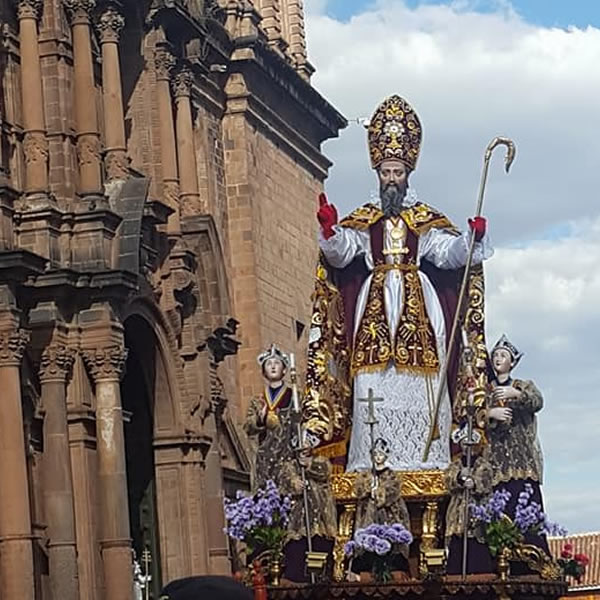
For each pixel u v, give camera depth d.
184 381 34.56
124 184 31.81
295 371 21.06
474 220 19.91
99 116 32.62
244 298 42.69
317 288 20.25
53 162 30.97
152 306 33.34
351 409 20.25
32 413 29.78
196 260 35.06
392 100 20.92
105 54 32.59
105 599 30.00
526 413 20.30
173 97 36.03
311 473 19.72
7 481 28.27
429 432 19.89
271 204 45.06
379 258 20.39
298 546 19.75
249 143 43.47
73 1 31.69
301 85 46.97
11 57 30.97
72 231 30.67
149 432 34.56
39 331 29.89
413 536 19.69
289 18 49.91
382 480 19.22
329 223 20.06
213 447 35.03
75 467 30.08
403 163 20.69
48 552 29.55
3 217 29.41
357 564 19.39
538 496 20.08
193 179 35.66
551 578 19.66
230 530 20.23
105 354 30.28
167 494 34.28
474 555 19.42
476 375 20.05
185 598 6.54
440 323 20.28
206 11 40.59
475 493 19.39
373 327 20.23
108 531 30.03
